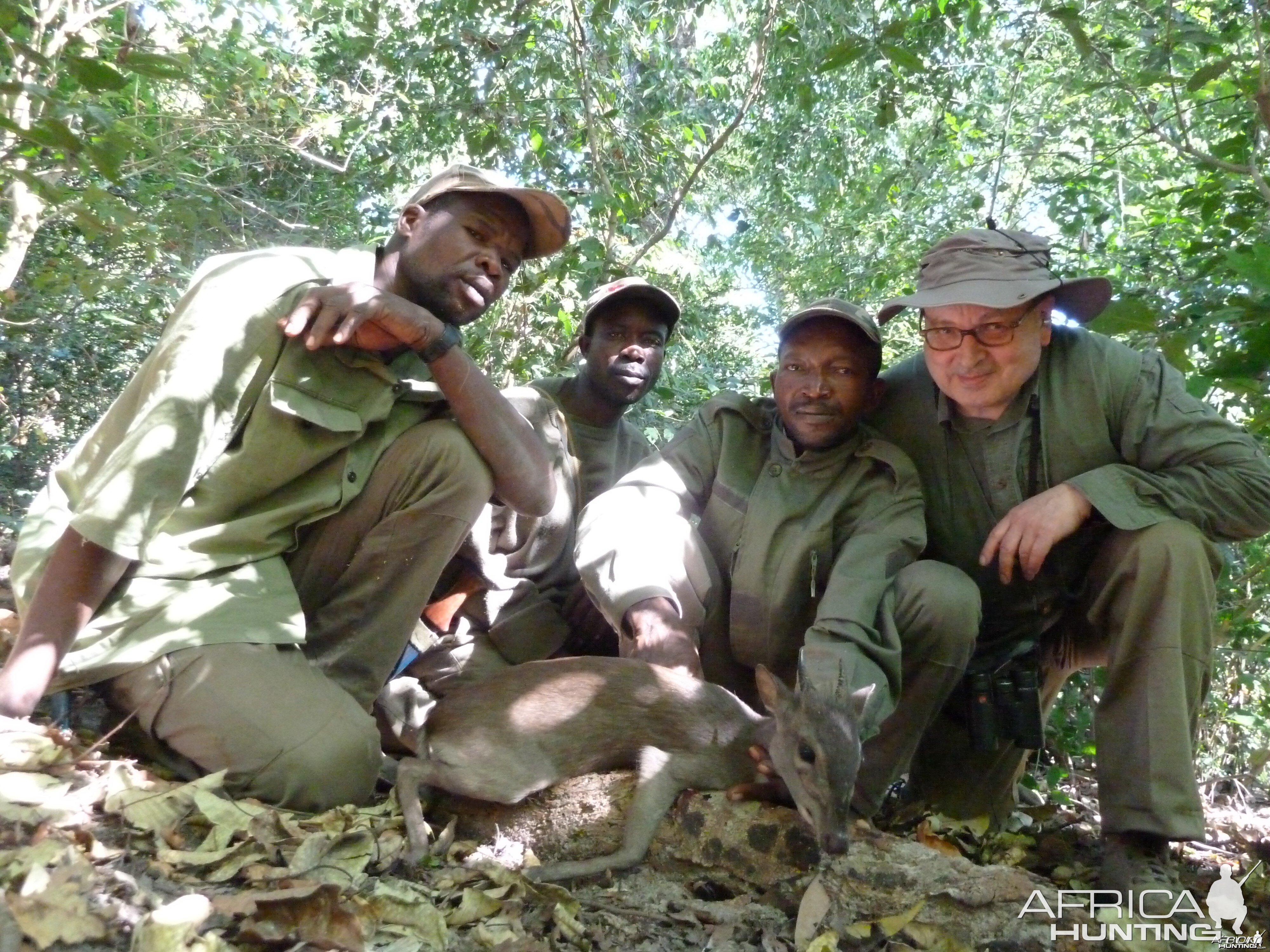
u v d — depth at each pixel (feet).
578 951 3.43
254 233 12.38
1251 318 5.28
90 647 3.92
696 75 12.26
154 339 11.72
